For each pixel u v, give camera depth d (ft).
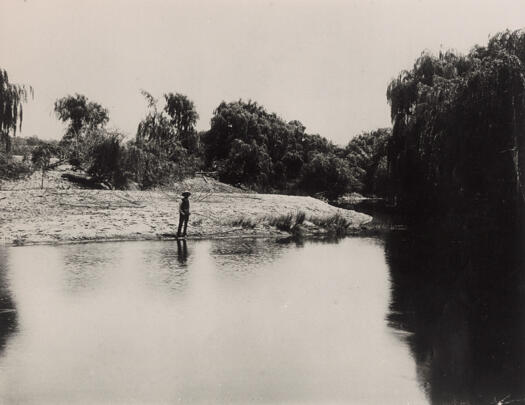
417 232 94.22
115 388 22.31
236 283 43.24
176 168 151.23
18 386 22.30
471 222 72.90
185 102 187.32
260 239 79.92
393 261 57.26
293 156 222.48
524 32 72.79
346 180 205.26
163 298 37.42
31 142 162.81
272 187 213.46
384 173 163.43
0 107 97.45
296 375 24.00
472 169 71.31
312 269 51.13
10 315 32.63
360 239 81.87
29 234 70.38
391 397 21.81
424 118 90.99
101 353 26.30
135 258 56.13
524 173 64.54
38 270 47.83
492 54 71.61
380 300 38.11
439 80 92.79
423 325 31.91
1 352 26.35
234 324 31.48
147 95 161.68
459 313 34.83
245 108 243.40
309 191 203.82
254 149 203.41
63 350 26.66
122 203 97.60
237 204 110.73
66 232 72.64
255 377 23.66
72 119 153.89
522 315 34.42
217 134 220.64
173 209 95.86
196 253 61.11
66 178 128.47
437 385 23.13
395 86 107.76
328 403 20.90
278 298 38.17
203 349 27.07
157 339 28.48
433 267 52.95
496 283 44.55
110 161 127.13
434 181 92.99
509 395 22.22
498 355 26.89
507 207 65.46
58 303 35.53
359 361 25.85
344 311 34.88
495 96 66.49
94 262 52.95
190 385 22.65
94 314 33.04
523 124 65.31
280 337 29.19
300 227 91.76
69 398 21.18
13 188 113.60
